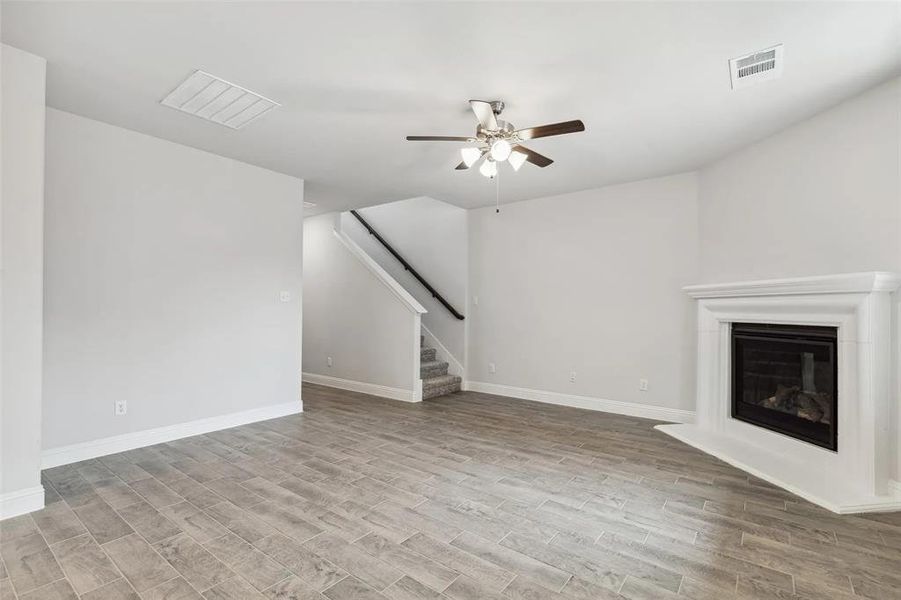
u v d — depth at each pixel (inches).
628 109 119.0
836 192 116.0
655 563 79.1
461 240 241.6
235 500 102.7
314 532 88.7
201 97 115.0
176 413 147.6
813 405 124.0
